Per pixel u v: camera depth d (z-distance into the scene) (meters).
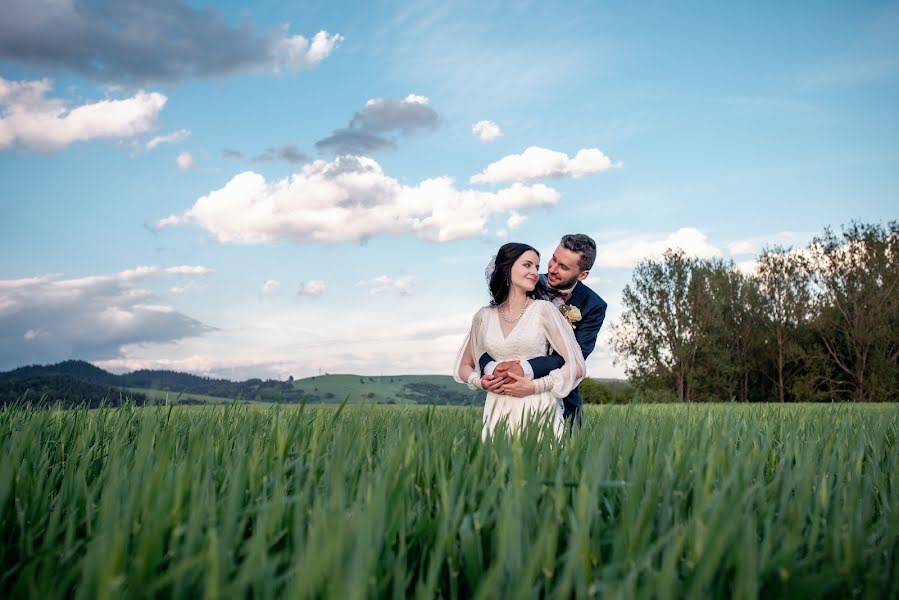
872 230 41.56
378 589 1.49
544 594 1.65
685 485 2.33
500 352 4.99
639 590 1.50
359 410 3.26
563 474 2.31
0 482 2.10
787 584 1.56
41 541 2.09
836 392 42.50
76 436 3.88
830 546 1.80
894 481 2.73
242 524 1.78
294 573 1.43
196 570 1.50
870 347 42.22
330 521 1.52
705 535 1.64
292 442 2.90
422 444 2.63
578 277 5.59
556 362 4.91
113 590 1.27
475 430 3.53
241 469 1.95
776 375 46.06
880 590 1.62
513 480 2.06
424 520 1.92
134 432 3.96
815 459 2.92
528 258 4.98
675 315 46.53
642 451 2.48
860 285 41.19
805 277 43.94
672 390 47.25
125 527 1.61
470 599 1.72
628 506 1.74
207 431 3.13
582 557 1.59
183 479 1.93
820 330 43.22
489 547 1.90
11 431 3.76
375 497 1.61
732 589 1.59
